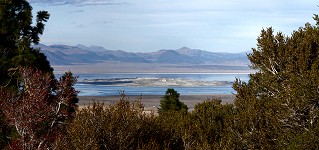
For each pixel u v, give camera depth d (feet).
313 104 54.03
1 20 93.09
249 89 65.62
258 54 66.64
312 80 53.72
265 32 65.87
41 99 55.36
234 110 74.23
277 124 55.42
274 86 60.64
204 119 72.18
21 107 53.36
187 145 51.96
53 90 63.41
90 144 45.29
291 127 55.16
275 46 64.54
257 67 66.90
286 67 60.39
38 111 53.93
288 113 54.54
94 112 48.98
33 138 51.67
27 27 97.91
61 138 48.52
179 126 65.46
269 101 59.88
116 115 49.24
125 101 52.06
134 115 51.19
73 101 81.05
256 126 58.44
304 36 63.57
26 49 93.81
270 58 63.93
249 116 59.16
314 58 60.29
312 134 49.93
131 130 48.96
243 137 58.08
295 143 50.49
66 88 62.18
